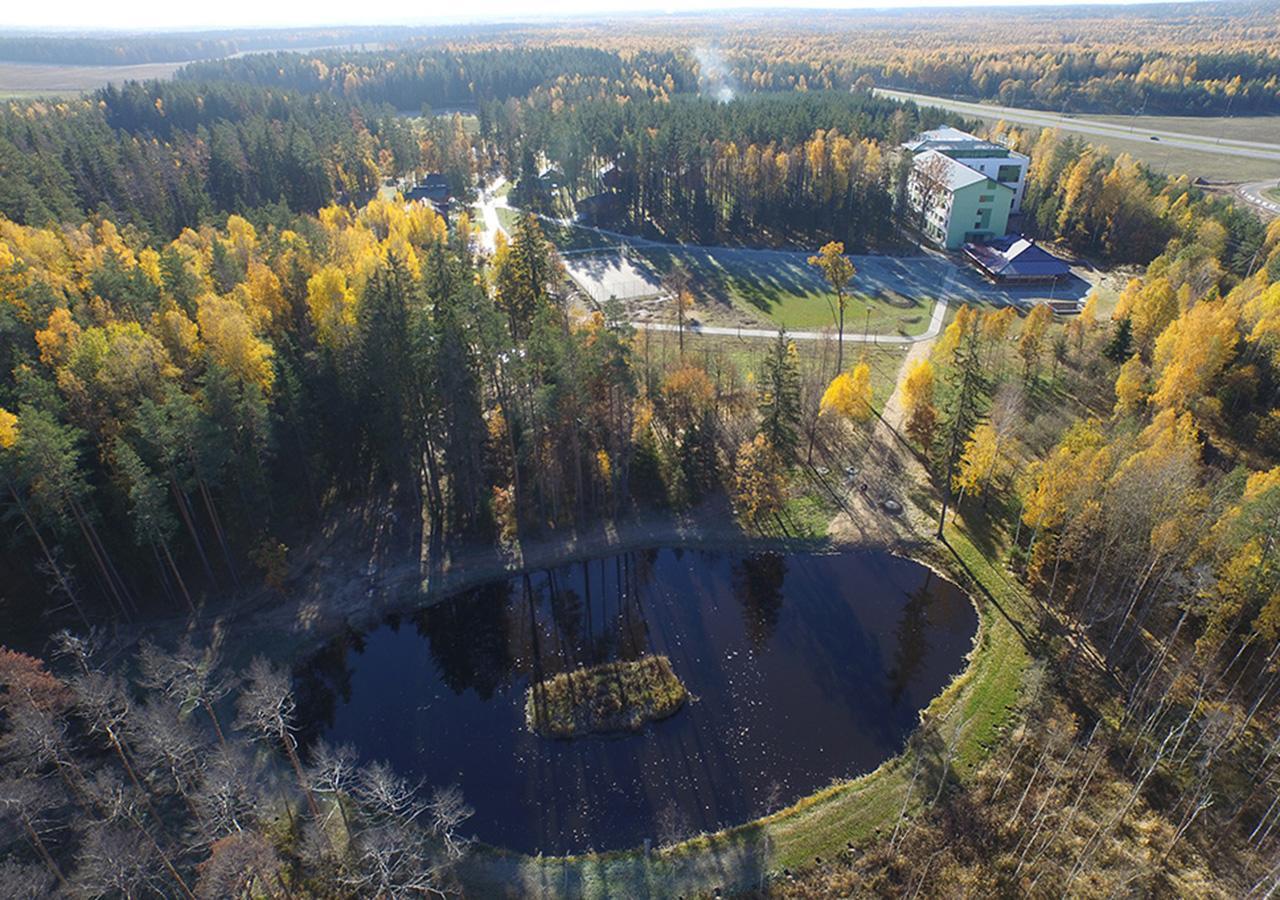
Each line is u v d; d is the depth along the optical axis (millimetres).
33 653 53031
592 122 160875
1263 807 41250
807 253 136875
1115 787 43000
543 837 42906
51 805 39031
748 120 154000
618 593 61844
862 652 55094
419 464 68562
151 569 57406
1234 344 69312
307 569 62625
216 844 36938
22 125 140250
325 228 107688
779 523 68438
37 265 78875
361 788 44031
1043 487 57250
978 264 126312
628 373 63531
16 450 49031
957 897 37938
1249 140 199375
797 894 38906
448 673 54844
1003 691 49844
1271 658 46094
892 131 157625
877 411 83562
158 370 59438
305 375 68625
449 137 178000
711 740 48594
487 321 61906
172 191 133625
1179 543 48969
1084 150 143625
